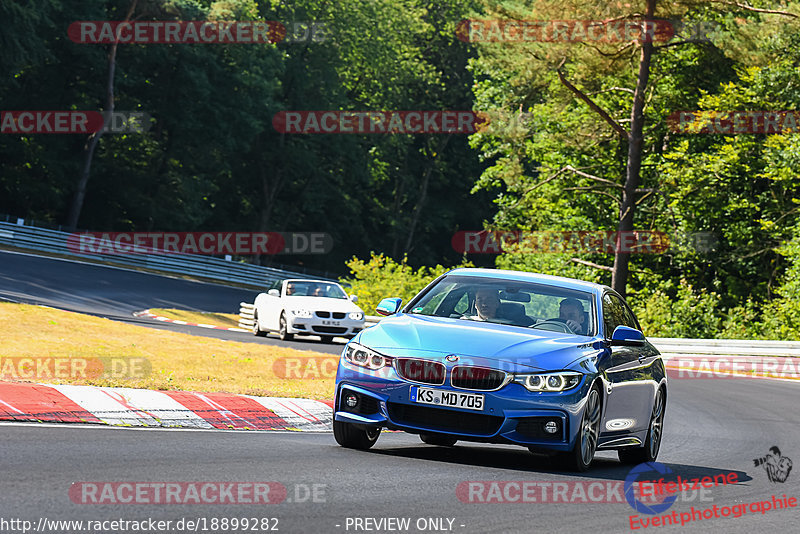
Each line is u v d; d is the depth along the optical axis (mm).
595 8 97812
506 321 25219
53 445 21141
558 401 22344
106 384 30719
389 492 18625
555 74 108000
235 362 42469
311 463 21469
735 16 104062
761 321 109750
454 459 24172
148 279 129500
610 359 24562
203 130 182000
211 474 19094
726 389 56000
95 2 167375
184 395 29953
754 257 114938
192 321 88812
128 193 181625
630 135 108000
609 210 125250
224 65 184500
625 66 104688
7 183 173125
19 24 147875
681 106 118000
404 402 22703
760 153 110188
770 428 38188
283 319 71250
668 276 124750
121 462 19703
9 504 15180
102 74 171875
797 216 110625
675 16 98625
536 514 17641
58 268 119125
